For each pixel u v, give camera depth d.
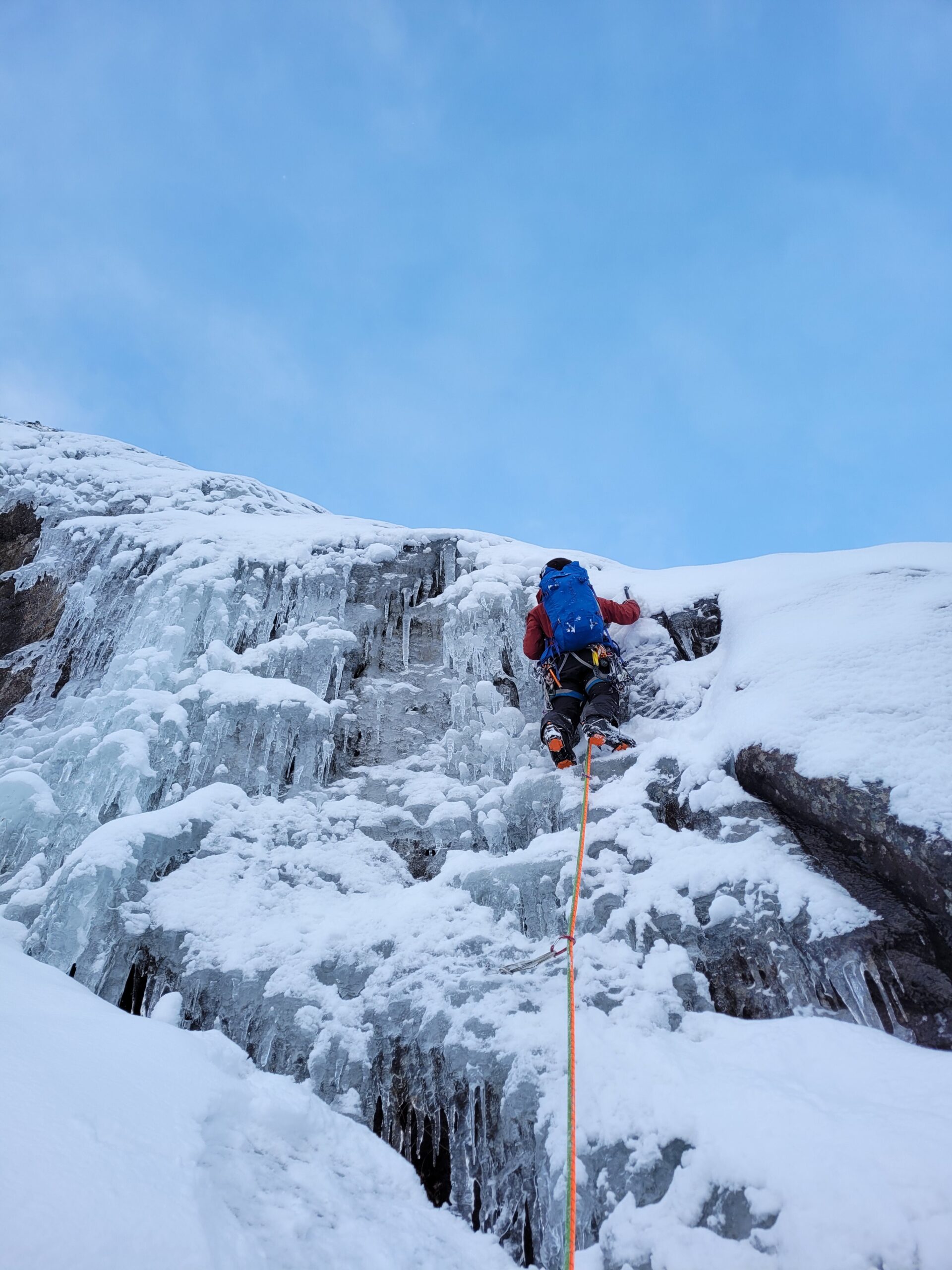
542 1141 2.49
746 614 4.42
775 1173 2.00
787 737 3.29
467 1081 2.73
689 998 2.89
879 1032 2.52
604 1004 2.90
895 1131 1.97
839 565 4.52
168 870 3.60
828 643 3.74
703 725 3.95
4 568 6.57
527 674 4.91
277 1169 2.13
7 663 5.76
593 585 5.27
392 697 4.93
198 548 5.78
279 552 5.74
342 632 5.05
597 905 3.33
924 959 2.69
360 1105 2.77
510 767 4.29
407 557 5.82
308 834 3.93
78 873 3.30
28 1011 2.12
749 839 3.29
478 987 3.02
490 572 5.47
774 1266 1.84
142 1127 1.78
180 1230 1.51
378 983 3.12
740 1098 2.29
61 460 7.46
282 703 4.42
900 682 3.33
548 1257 2.27
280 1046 2.93
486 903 3.50
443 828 3.97
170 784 4.14
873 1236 1.76
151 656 4.85
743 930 3.00
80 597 5.88
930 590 3.86
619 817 3.66
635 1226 2.13
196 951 3.22
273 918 3.42
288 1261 1.75
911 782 2.90
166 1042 2.29
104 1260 1.33
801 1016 2.72
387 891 3.67
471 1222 2.45
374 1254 1.99
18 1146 1.46
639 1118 2.38
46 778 4.34
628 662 4.66
